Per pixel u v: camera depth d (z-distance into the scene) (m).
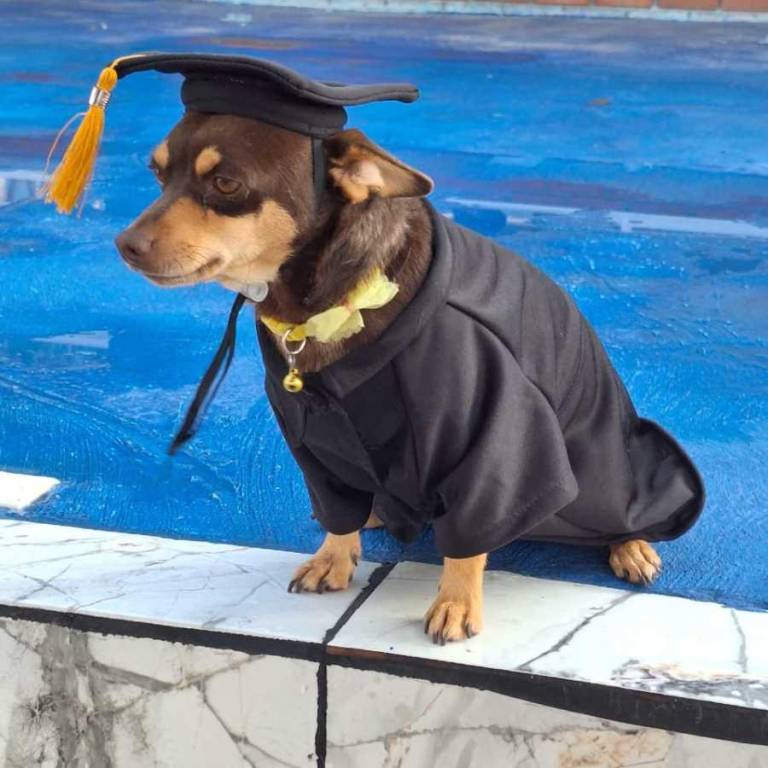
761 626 0.81
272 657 0.79
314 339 0.77
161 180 0.78
